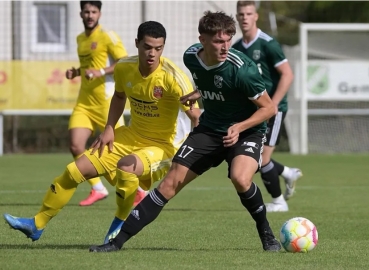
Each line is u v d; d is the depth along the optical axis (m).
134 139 19.31
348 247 19.03
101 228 22.39
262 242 18.34
